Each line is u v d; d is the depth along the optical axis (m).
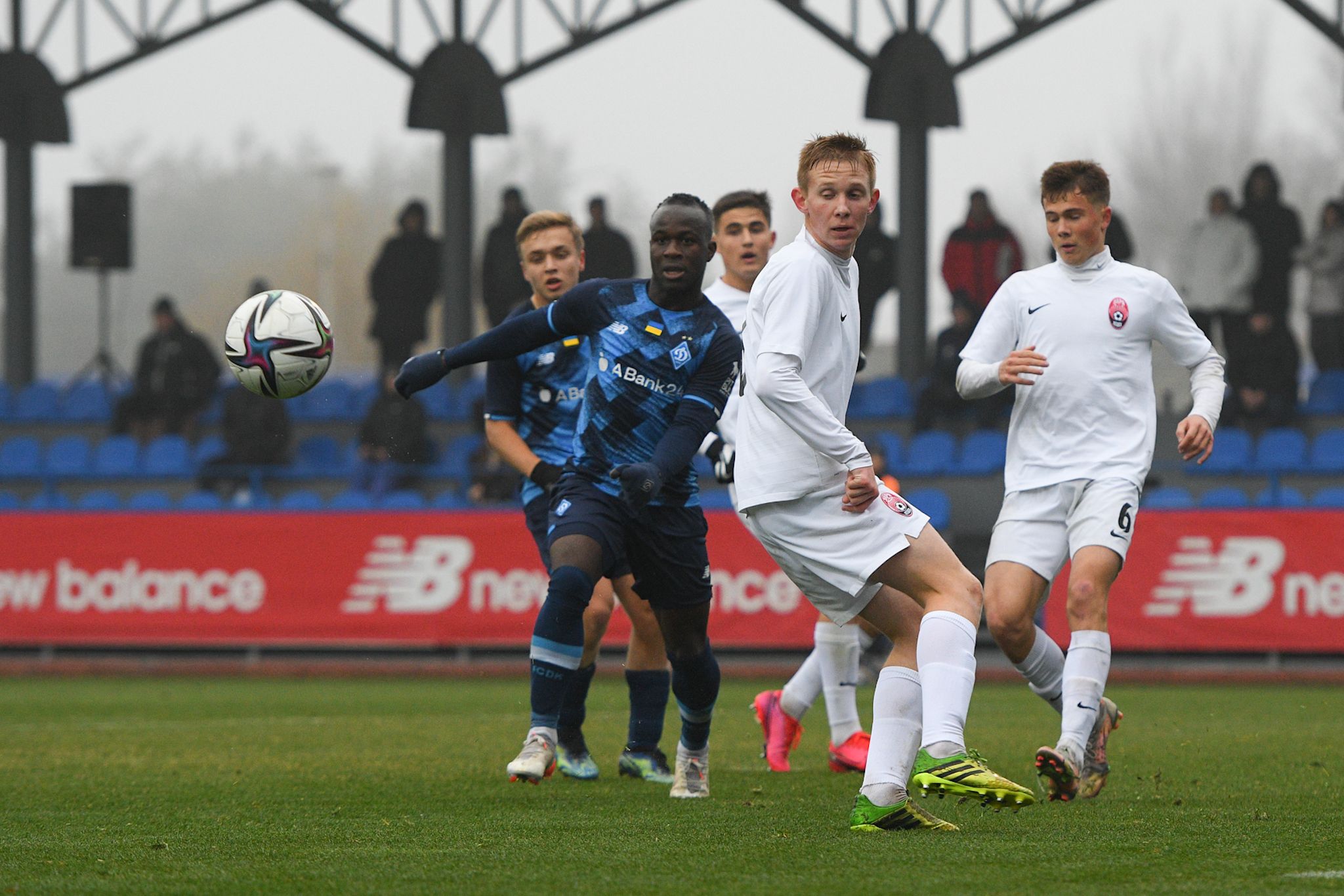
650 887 13.40
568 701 23.14
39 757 26.69
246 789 21.88
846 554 16.64
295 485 62.91
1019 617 20.69
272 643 50.38
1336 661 45.28
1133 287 21.17
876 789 16.59
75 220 71.62
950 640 16.20
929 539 16.64
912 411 63.72
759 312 17.27
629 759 23.47
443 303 68.69
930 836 16.34
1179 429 20.95
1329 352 64.31
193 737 30.41
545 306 22.05
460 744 29.00
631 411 19.44
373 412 60.47
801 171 17.31
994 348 21.39
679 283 19.20
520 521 49.34
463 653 50.31
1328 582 44.66
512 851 15.55
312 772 24.20
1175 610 45.59
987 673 47.16
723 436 22.75
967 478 56.59
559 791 21.53
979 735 30.12
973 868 14.23
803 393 16.41
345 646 50.28
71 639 51.25
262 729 32.34
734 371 19.45
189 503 59.12
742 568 47.75
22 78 71.75
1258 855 15.05
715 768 25.25
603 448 19.62
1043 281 21.44
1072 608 20.20
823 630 23.95
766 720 24.84
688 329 19.34
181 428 67.38
